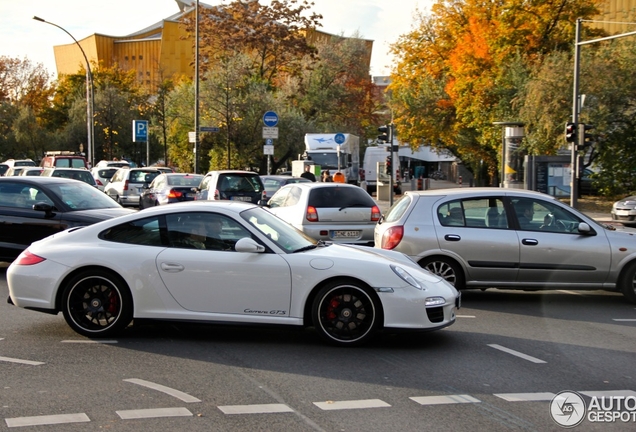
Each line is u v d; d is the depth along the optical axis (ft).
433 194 33.47
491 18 120.57
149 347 23.35
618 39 104.12
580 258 31.65
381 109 222.07
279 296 23.12
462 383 19.48
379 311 22.98
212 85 138.82
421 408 17.24
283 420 16.24
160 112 178.09
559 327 27.35
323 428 15.72
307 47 177.06
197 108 110.63
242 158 140.97
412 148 141.38
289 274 23.07
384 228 33.50
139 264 23.58
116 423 15.94
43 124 238.07
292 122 147.13
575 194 80.02
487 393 18.58
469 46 120.47
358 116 196.13
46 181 40.86
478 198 32.99
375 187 171.42
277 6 174.29
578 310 31.01
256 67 172.86
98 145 209.67
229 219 24.14
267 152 93.76
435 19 139.44
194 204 24.86
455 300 23.95
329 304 23.27
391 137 86.99
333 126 182.29
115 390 18.52
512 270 31.91
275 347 23.45
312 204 45.57
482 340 24.94
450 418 16.52
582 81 97.60
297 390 18.66
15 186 40.01
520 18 114.11
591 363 21.86
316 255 23.54
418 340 24.75
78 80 252.62
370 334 23.12
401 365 21.35
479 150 131.03
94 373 20.20
